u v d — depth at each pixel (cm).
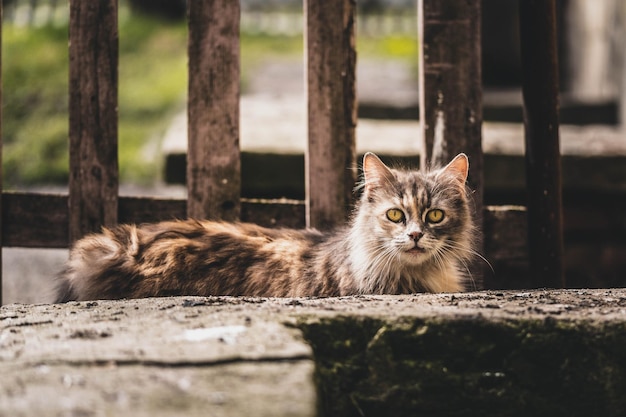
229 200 461
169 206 463
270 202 468
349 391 282
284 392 218
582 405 289
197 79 454
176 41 1603
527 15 471
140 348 254
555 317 288
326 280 410
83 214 454
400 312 290
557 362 287
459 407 288
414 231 404
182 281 409
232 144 458
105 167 454
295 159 670
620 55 1010
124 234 422
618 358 287
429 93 463
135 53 1537
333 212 462
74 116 452
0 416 202
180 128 779
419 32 472
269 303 322
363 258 410
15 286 644
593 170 705
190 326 281
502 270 538
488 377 287
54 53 1404
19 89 1264
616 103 1019
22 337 274
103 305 333
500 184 689
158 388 221
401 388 284
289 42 1786
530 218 473
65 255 725
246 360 242
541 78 468
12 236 457
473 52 462
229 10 452
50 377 230
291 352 247
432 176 429
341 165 461
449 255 424
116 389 220
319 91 457
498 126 870
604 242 701
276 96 1045
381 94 1049
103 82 451
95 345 260
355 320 283
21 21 1630
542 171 469
